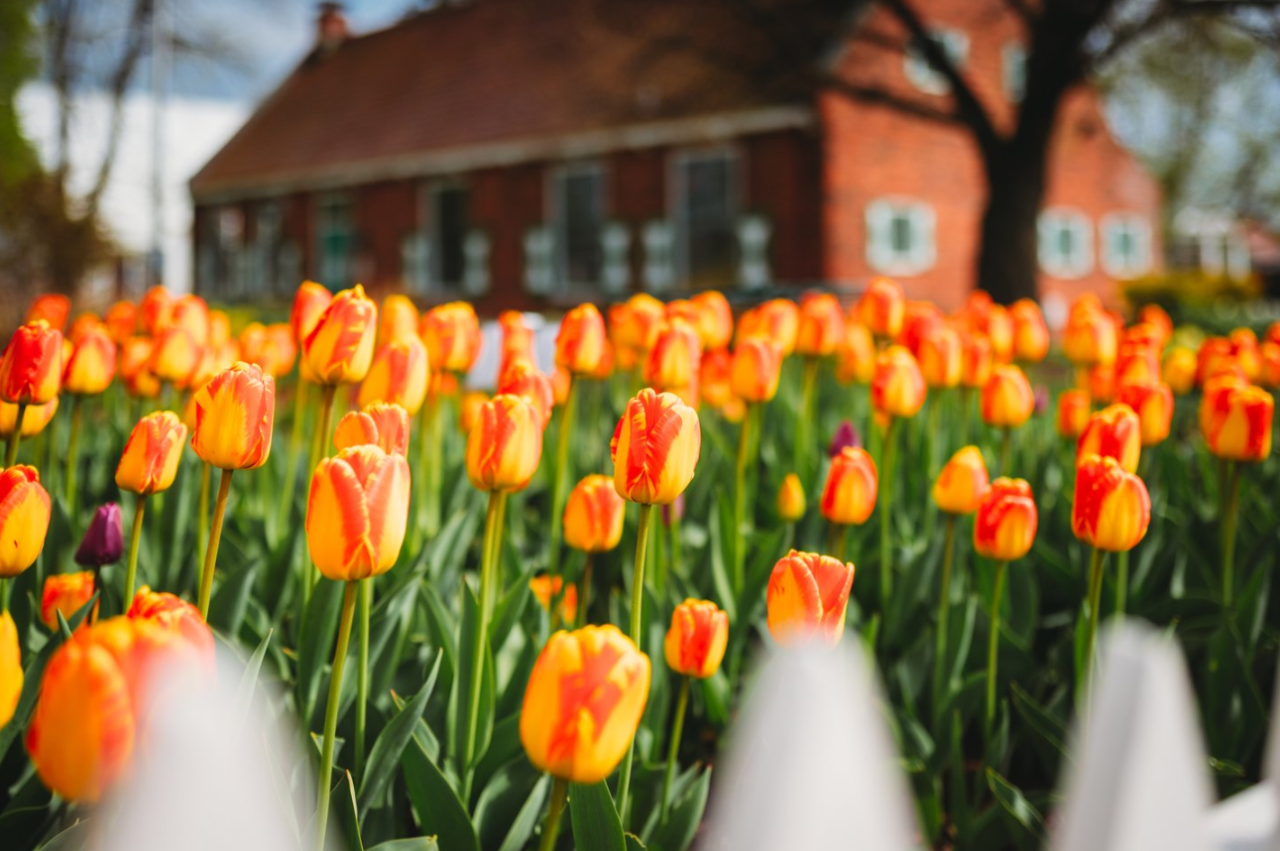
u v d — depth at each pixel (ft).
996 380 8.45
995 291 46.03
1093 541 5.72
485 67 76.59
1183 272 74.74
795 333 10.27
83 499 9.55
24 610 6.18
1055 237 72.02
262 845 2.02
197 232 94.58
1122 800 2.36
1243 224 126.72
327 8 97.71
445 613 6.00
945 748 7.07
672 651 5.35
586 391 15.37
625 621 7.22
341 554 3.79
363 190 79.41
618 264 63.36
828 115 55.11
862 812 2.17
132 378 9.08
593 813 4.33
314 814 4.72
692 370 7.58
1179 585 8.89
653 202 61.57
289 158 85.92
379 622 5.93
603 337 7.55
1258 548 8.88
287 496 7.97
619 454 4.69
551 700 3.13
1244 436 7.80
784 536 7.53
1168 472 11.22
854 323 12.32
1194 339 26.23
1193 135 91.91
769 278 56.59
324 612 5.61
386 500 3.81
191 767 1.91
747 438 7.79
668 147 60.85
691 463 4.69
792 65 49.29
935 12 62.54
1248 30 42.75
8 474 4.36
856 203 56.29
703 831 6.59
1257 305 74.74
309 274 83.66
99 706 2.59
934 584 8.59
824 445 12.42
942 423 13.88
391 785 5.32
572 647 3.14
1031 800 6.61
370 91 85.46
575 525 6.50
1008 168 46.06
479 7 82.12
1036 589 8.47
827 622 4.57
